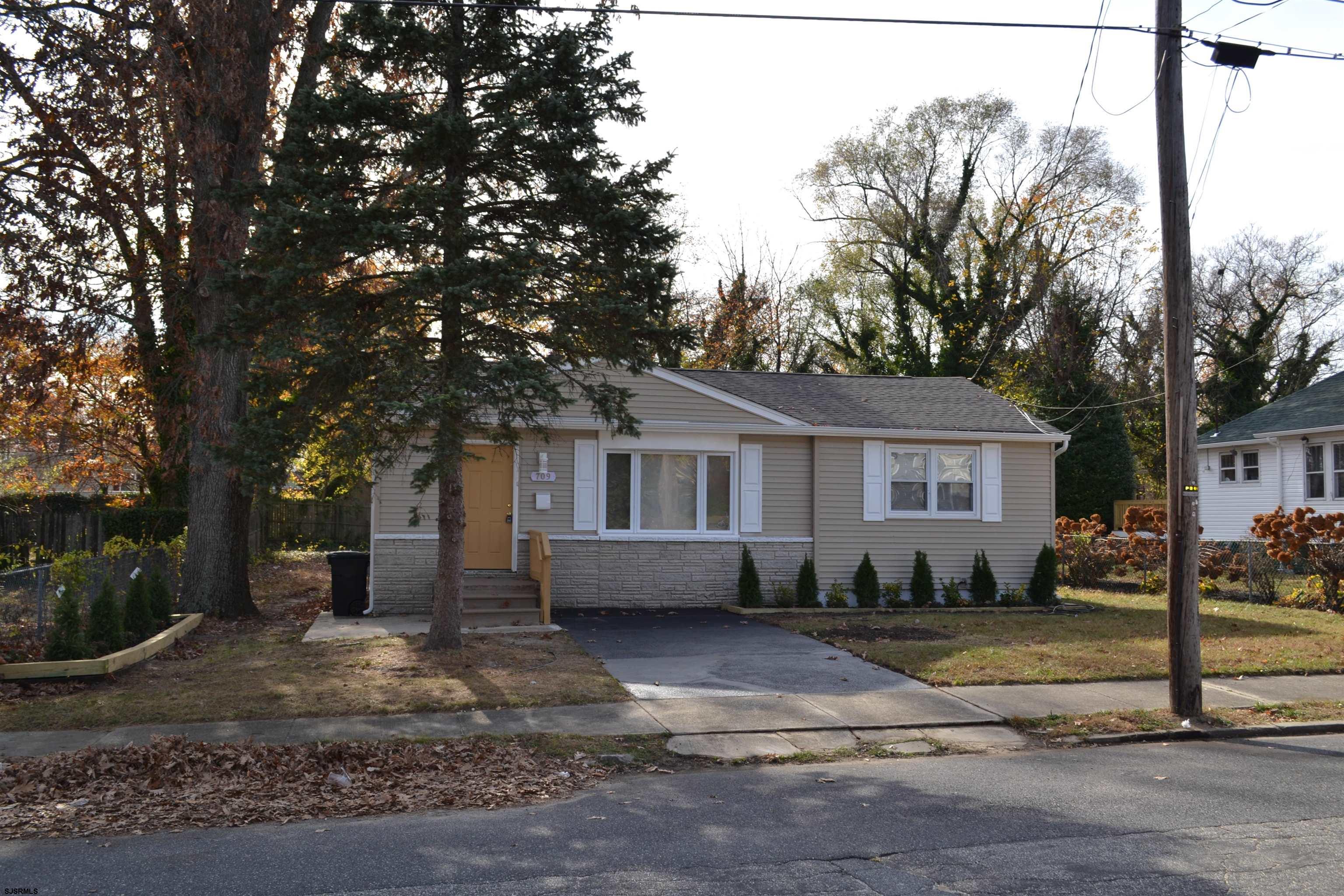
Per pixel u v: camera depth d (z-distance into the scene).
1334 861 5.49
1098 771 7.76
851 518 18.17
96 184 13.73
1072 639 13.70
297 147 10.34
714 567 17.50
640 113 11.21
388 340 10.17
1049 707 9.84
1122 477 29.47
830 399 19.69
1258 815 6.45
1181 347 9.68
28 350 14.88
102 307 13.97
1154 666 11.64
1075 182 38.97
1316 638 13.84
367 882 5.15
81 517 19.88
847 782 7.40
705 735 8.74
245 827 6.21
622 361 12.51
